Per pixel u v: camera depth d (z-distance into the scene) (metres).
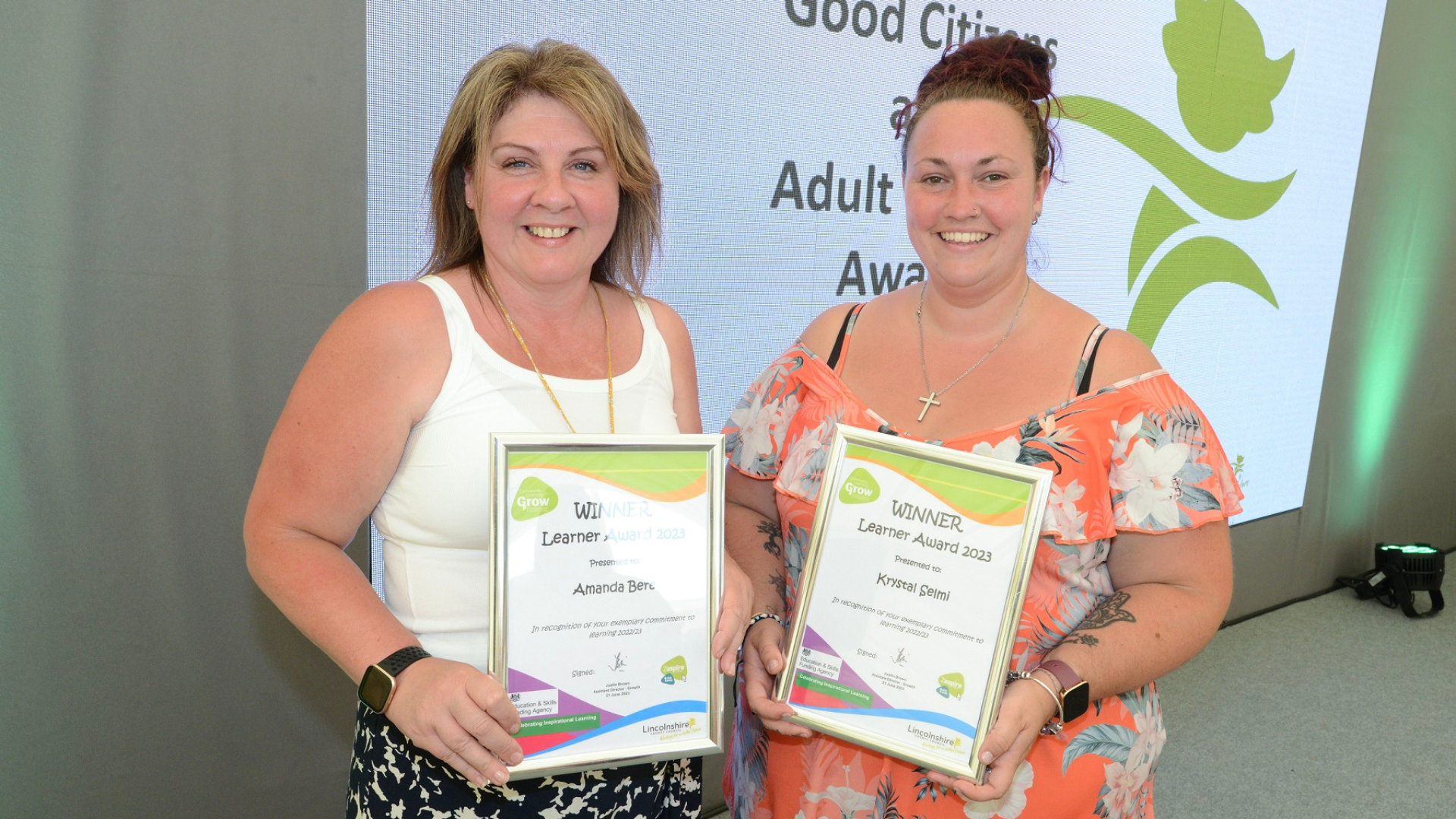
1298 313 4.11
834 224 2.69
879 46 2.67
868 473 1.16
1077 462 1.22
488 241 1.14
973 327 1.32
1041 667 1.16
